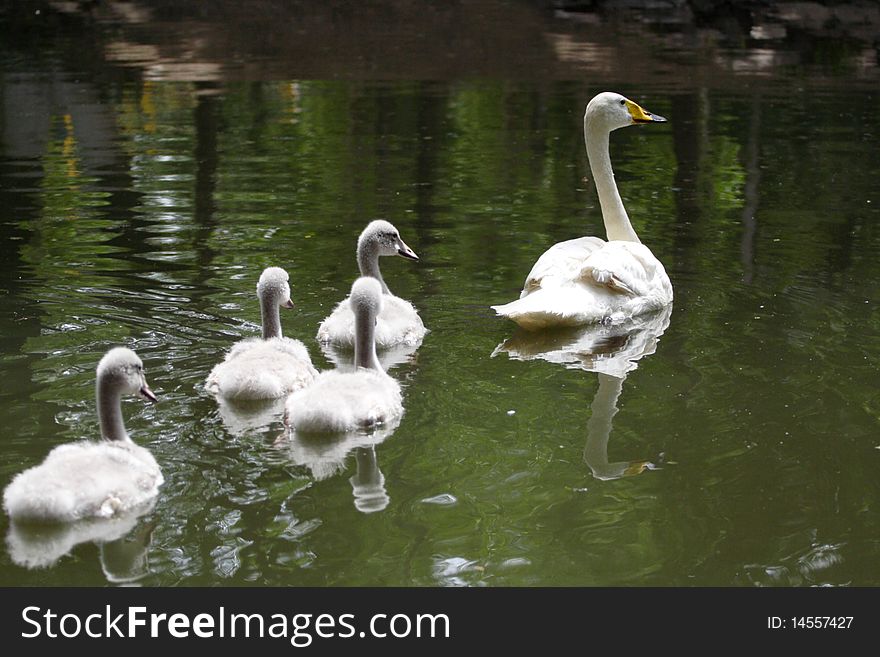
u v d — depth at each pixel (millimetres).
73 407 8781
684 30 33656
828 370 9828
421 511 7246
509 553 6742
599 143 13195
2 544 6793
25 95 23375
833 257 13547
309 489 7543
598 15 36562
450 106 22953
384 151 19188
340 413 8445
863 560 6719
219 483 7633
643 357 10328
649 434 8492
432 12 37094
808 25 34625
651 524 7109
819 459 8031
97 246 13648
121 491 7160
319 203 15883
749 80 25688
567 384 9617
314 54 29453
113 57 28469
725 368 9945
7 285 12078
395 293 12266
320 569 6551
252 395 9117
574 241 12352
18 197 15945
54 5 37844
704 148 19516
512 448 8242
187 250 13531
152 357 10062
